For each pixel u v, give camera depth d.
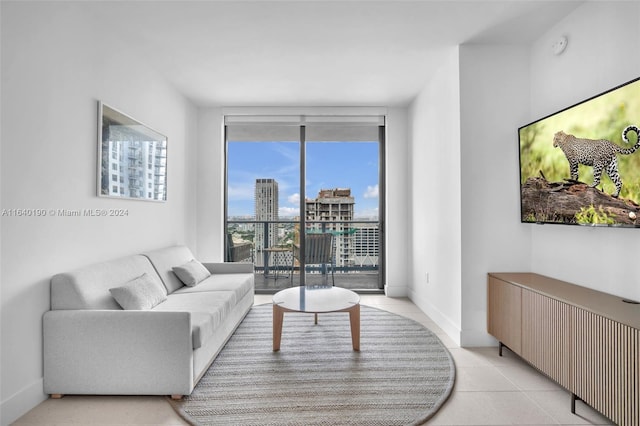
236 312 3.16
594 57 2.26
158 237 3.52
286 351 2.77
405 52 3.10
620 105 1.89
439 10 2.47
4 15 1.78
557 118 2.38
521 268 2.90
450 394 2.11
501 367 2.49
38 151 1.99
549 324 2.09
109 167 2.64
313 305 2.76
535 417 1.87
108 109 2.62
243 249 5.17
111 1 2.32
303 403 2.00
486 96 2.92
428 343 2.94
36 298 1.97
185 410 1.92
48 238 2.06
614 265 2.09
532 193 2.68
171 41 2.90
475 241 2.90
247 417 1.86
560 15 2.51
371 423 1.81
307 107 4.63
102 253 2.58
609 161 1.97
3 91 1.77
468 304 2.90
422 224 4.00
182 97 4.16
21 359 1.87
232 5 2.40
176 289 3.16
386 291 4.68
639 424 1.48
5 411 1.78
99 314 2.02
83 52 2.36
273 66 3.39
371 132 4.94
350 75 3.61
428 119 3.77
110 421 1.82
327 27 2.70
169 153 3.79
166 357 2.01
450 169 3.14
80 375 2.02
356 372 2.39
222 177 4.72
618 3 2.08
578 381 1.85
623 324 1.56
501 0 2.34
